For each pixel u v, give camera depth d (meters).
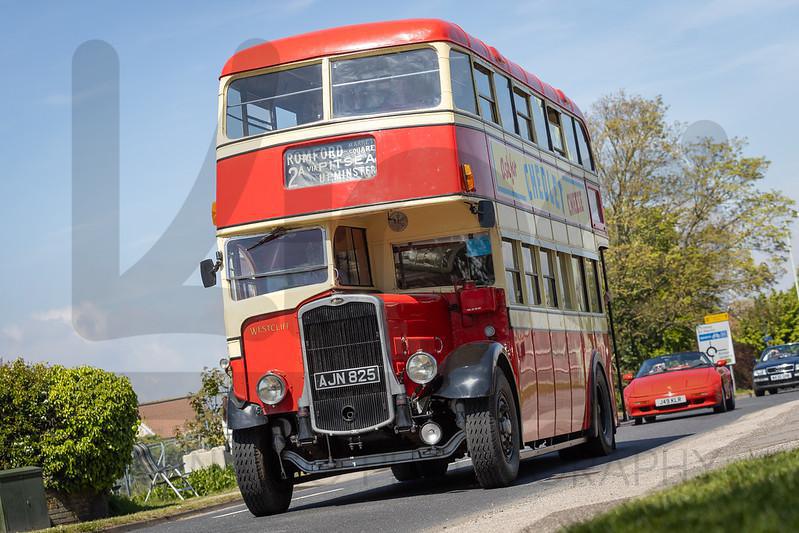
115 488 22.36
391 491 15.42
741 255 54.44
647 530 5.96
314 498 17.36
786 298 83.19
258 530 11.28
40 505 17.83
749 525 5.50
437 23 13.38
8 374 19.84
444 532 8.99
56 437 19.73
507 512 9.93
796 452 9.73
